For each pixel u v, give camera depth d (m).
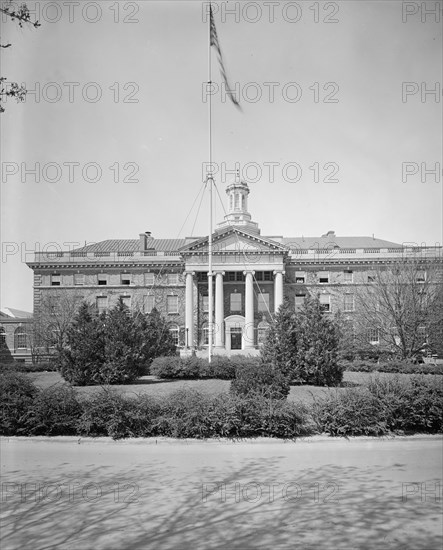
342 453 12.24
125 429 14.04
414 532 7.23
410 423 14.40
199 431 13.86
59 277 67.19
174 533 7.30
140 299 66.62
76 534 7.29
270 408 14.09
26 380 16.12
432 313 45.88
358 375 33.69
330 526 7.50
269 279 65.75
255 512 8.12
